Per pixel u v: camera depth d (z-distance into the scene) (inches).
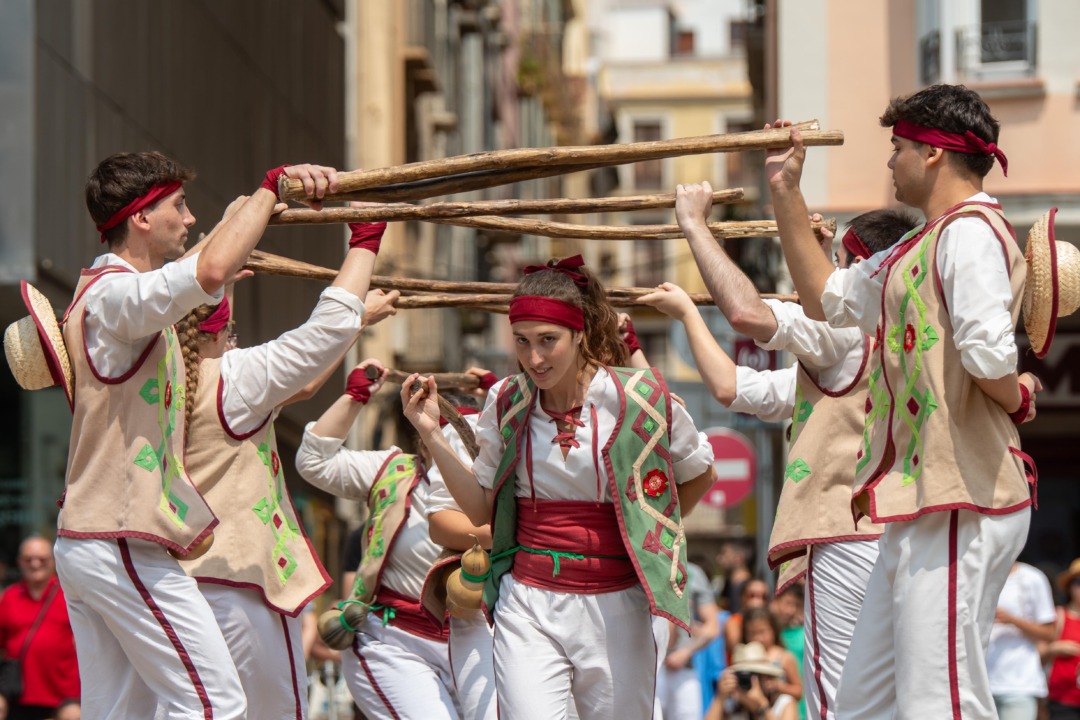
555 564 293.7
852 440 330.3
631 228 330.0
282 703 325.7
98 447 286.7
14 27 709.3
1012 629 573.3
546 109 2753.4
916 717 251.1
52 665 566.9
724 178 3233.3
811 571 332.8
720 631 681.6
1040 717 612.1
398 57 1489.9
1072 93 807.7
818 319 285.4
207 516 292.0
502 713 295.4
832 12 837.8
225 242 281.6
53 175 732.0
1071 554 1021.2
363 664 384.5
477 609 339.0
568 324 287.7
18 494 805.9
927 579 252.2
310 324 312.3
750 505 1633.9
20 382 295.7
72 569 285.9
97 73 790.5
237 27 1037.8
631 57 3875.5
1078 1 805.9
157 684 288.7
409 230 1513.3
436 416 308.7
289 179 288.8
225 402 315.0
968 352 243.9
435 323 1451.8
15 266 702.5
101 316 283.3
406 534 381.7
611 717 297.0
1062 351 897.5
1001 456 251.8
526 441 297.4
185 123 920.3
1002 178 807.7
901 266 262.2
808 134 285.3
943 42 819.4
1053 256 262.2
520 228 325.1
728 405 332.5
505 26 2431.1
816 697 328.5
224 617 313.6
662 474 295.3
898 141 268.5
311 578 330.0
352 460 394.3
